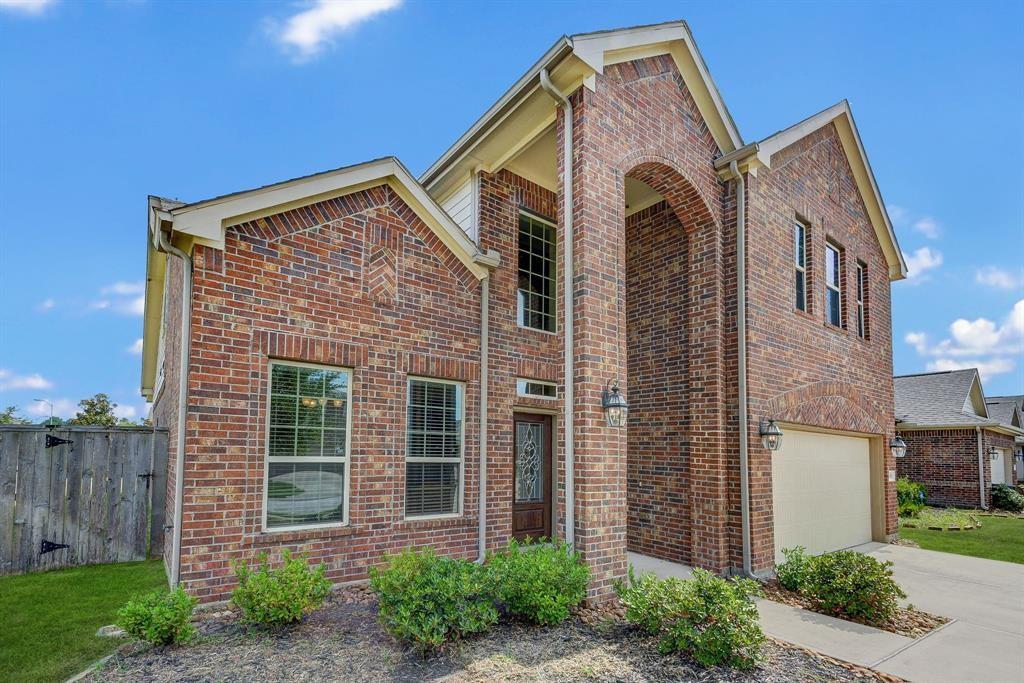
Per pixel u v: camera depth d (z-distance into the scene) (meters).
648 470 8.62
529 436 8.62
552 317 9.06
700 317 8.02
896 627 5.59
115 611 5.17
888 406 11.46
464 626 4.46
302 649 4.36
